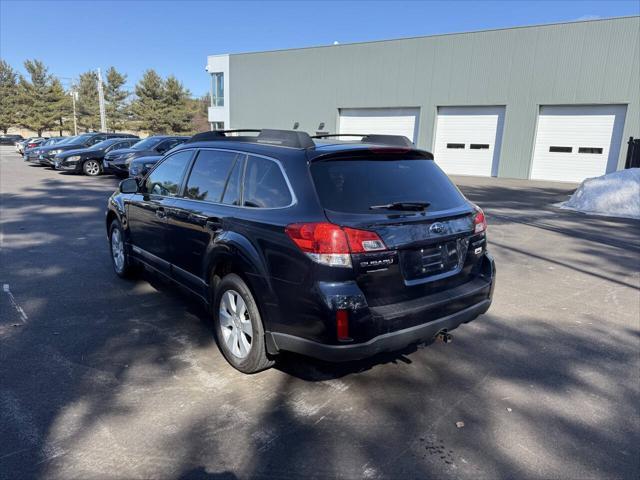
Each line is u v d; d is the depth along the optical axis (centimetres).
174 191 449
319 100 2903
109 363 365
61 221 945
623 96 2012
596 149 2122
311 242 287
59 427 283
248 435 282
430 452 271
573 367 380
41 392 321
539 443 281
